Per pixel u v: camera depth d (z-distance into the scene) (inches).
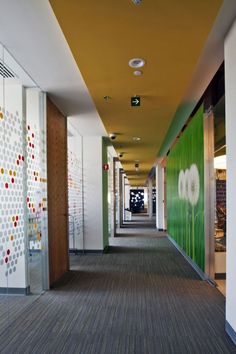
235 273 111.9
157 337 118.6
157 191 520.1
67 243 224.4
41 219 179.9
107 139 314.7
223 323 131.2
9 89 167.0
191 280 199.3
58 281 197.6
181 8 92.0
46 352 107.5
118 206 577.3
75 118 232.4
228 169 117.3
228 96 115.9
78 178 299.0
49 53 128.9
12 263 157.2
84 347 110.9
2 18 103.7
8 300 159.9
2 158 149.3
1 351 108.3
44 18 104.0
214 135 201.0
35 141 179.0
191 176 241.0
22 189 166.6
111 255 290.0
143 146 333.7
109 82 151.0
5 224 150.4
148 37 108.5
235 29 106.4
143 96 171.8
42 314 141.7
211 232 197.2
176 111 219.5
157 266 242.2
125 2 89.0
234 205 111.3
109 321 133.6
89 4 89.7
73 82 162.4
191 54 121.8
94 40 110.3
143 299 161.8
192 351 108.0
